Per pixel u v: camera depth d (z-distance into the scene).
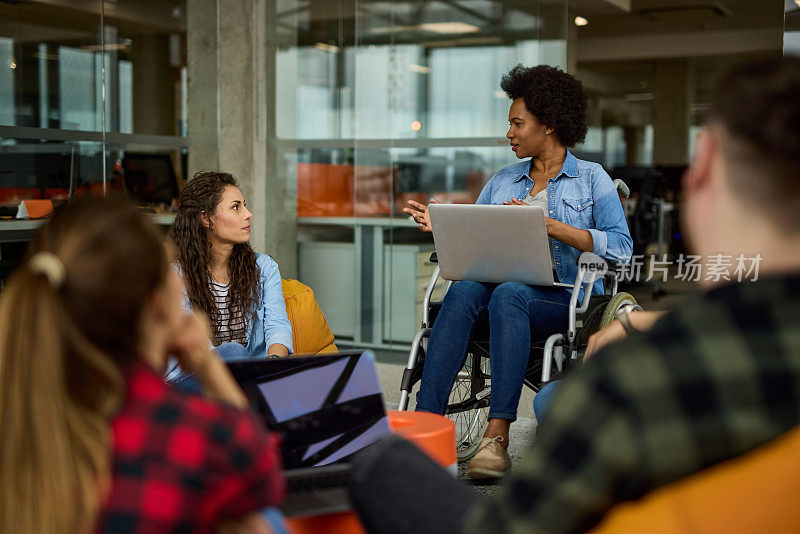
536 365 2.93
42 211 4.78
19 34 4.66
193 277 2.85
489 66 5.16
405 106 5.44
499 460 2.77
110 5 5.13
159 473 0.88
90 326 0.90
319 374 1.77
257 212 5.77
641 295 7.46
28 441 0.85
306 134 5.73
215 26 5.78
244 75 5.71
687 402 0.75
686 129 17.61
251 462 0.92
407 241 5.50
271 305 2.97
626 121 22.28
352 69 5.57
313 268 5.81
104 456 0.88
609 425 0.75
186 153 5.67
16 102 4.66
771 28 14.43
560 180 3.20
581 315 2.86
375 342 5.66
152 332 0.98
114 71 5.18
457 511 0.99
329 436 1.69
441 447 1.82
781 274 0.81
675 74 17.42
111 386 0.90
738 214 0.83
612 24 14.34
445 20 5.27
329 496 1.49
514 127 3.20
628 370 0.76
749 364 0.75
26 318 0.88
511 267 2.88
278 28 5.68
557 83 3.13
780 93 0.80
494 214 2.80
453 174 5.32
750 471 0.77
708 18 13.50
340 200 5.68
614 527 0.83
